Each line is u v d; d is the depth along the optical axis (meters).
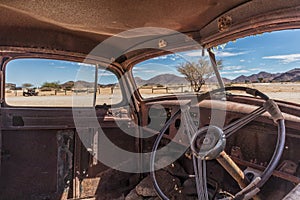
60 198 1.64
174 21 1.15
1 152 1.51
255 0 0.91
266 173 0.75
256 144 1.08
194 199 1.35
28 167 1.58
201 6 0.98
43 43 1.46
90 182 1.72
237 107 1.16
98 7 0.97
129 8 0.98
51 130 1.63
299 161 0.92
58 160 1.64
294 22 0.84
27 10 1.02
